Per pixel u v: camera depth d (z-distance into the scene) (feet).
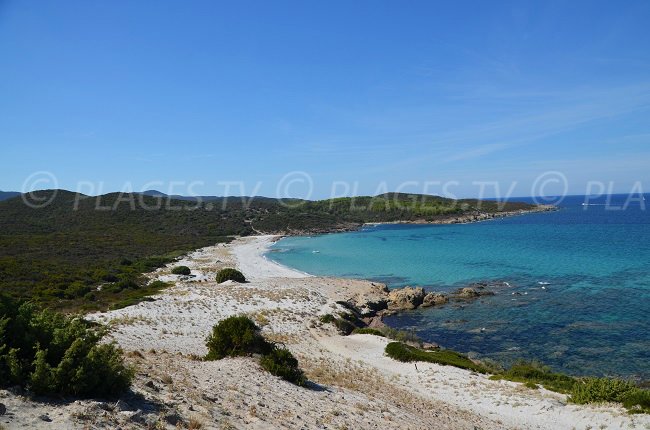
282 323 124.06
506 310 146.41
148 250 308.81
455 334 126.72
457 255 282.56
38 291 146.30
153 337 91.09
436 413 56.03
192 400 33.27
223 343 64.64
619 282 177.58
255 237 453.99
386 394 64.64
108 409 25.73
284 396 44.68
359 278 224.53
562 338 114.01
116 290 162.09
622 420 54.75
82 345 28.55
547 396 69.56
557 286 176.86
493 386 76.69
